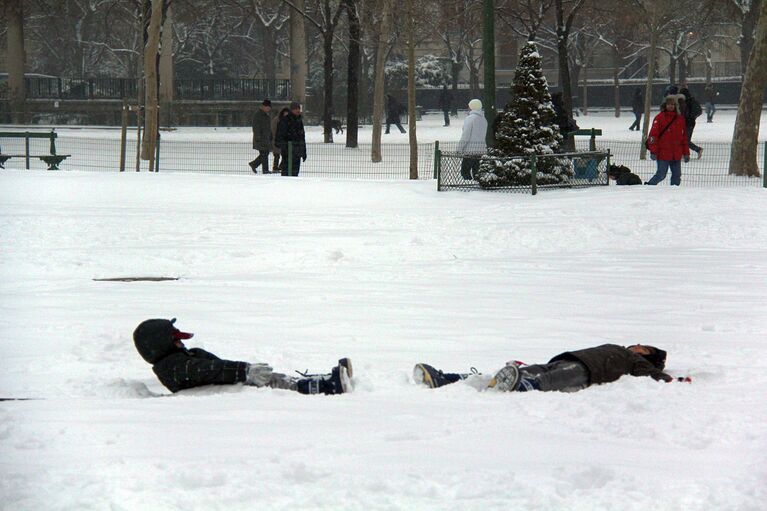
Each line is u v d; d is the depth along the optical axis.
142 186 33.00
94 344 10.89
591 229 23.09
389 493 5.04
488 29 33.56
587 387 8.36
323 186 32.75
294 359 10.21
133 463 5.48
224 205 29.09
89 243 21.11
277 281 16.47
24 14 96.88
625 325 12.44
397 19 64.44
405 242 21.25
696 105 44.62
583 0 54.31
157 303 14.20
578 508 4.83
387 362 10.02
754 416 6.87
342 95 86.81
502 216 25.84
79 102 85.19
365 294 15.06
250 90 85.62
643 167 43.00
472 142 35.53
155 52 43.06
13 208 27.45
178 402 7.61
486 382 8.30
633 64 114.44
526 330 12.08
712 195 29.06
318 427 6.56
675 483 5.23
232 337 11.57
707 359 10.01
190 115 81.62
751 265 18.22
